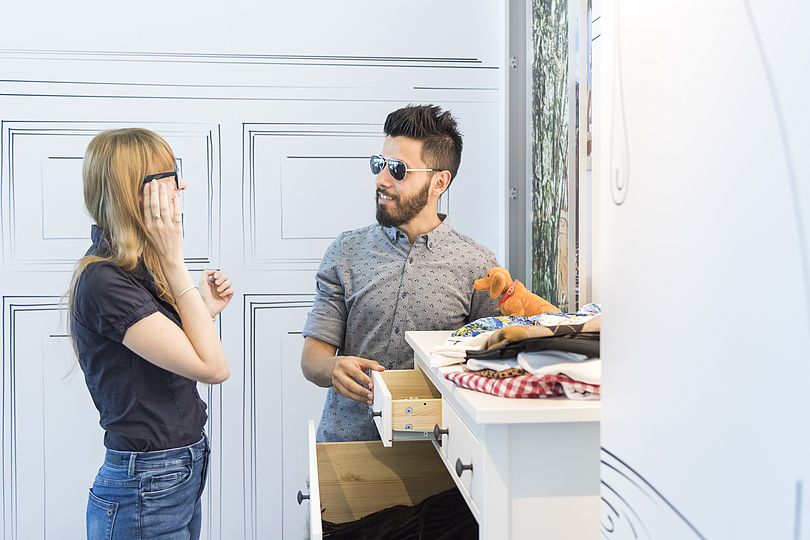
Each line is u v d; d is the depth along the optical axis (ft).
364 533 4.95
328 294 6.31
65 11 7.80
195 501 5.48
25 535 8.00
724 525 1.81
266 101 8.07
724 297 1.80
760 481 1.65
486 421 3.11
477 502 3.37
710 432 1.88
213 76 8.00
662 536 2.16
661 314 2.15
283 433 8.27
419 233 6.21
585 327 3.59
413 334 5.58
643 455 2.28
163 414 5.17
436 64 8.17
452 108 8.19
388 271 6.13
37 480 8.00
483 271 6.19
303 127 8.11
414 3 8.14
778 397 1.58
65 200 7.90
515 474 3.21
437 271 6.11
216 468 8.20
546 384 3.31
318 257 8.20
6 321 7.89
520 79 7.73
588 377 3.19
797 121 1.51
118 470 5.10
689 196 1.98
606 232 2.61
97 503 5.17
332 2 8.08
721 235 1.82
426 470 5.68
